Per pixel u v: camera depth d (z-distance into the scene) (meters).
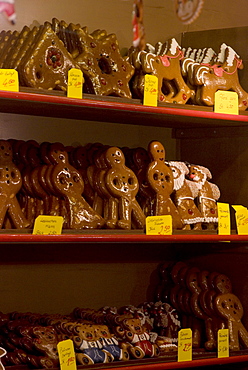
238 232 2.39
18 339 1.99
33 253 2.38
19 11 2.32
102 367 2.00
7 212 1.99
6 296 2.32
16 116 2.35
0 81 1.88
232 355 2.33
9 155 2.04
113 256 2.58
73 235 1.98
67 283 2.46
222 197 2.60
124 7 2.60
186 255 2.71
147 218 2.16
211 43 2.61
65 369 1.93
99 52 2.17
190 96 2.35
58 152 2.14
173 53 2.35
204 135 2.67
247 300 2.45
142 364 2.09
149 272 2.67
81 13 2.50
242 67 2.50
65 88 2.03
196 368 2.58
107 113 2.27
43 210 2.11
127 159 2.37
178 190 2.35
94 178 2.20
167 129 2.73
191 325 2.45
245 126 2.53
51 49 2.02
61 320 2.15
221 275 2.47
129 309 2.40
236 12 2.89
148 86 2.19
